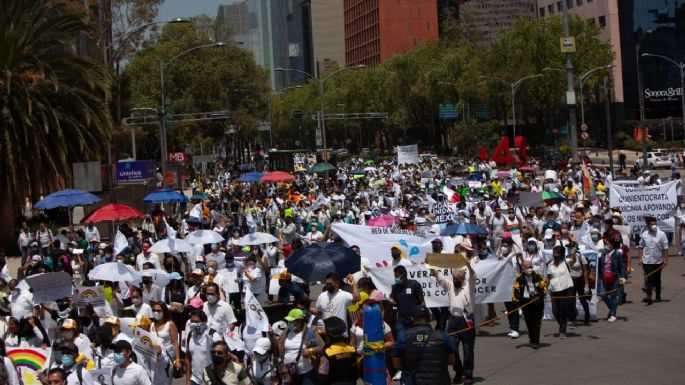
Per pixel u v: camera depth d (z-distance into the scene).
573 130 43.53
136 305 14.67
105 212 25.97
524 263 16.06
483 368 14.58
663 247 20.08
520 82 86.94
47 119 35.22
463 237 19.61
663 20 104.50
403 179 54.34
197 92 88.12
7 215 36.53
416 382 10.84
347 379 11.12
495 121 92.88
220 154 161.00
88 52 61.91
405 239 20.45
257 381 12.65
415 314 11.25
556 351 15.66
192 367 12.70
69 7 43.88
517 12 147.50
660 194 26.25
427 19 181.00
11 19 35.84
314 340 12.07
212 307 13.55
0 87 35.22
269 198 42.03
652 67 104.62
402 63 114.69
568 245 18.14
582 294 17.95
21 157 35.09
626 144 101.06
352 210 34.53
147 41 62.69
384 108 125.12
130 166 44.94
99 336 11.98
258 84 96.88
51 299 15.67
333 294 13.55
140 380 11.30
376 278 16.12
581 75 86.94
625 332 17.19
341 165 99.81
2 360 10.90
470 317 13.65
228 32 93.94
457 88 97.38
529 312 16.02
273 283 19.31
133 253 23.97
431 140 133.12
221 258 20.56
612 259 18.50
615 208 24.06
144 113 83.12
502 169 56.75
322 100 76.19
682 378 13.14
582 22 90.06
